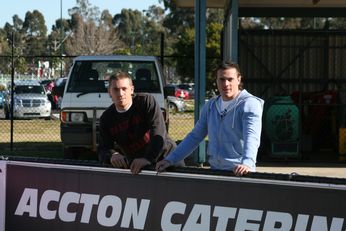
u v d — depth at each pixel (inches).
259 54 636.7
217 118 211.3
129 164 201.2
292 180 178.2
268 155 542.3
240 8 686.5
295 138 529.3
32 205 214.7
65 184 210.1
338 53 647.1
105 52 2316.7
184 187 193.5
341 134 534.6
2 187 218.5
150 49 2650.1
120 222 202.8
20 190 216.4
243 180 184.7
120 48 2625.5
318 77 647.8
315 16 687.7
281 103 529.3
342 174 468.4
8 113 1140.5
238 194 185.8
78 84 501.0
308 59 646.5
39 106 1125.1
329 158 555.8
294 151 530.0
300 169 492.4
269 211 181.8
